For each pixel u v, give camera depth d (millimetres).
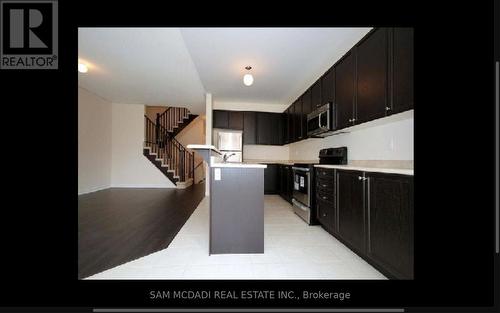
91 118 5832
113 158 6898
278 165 5910
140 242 2535
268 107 6418
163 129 8094
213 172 2271
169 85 4914
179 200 4953
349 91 2674
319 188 3061
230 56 3338
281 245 2486
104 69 4039
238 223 2281
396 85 1907
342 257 2182
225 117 5961
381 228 1803
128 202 4707
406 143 2227
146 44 3127
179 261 2092
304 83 4512
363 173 2047
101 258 2135
